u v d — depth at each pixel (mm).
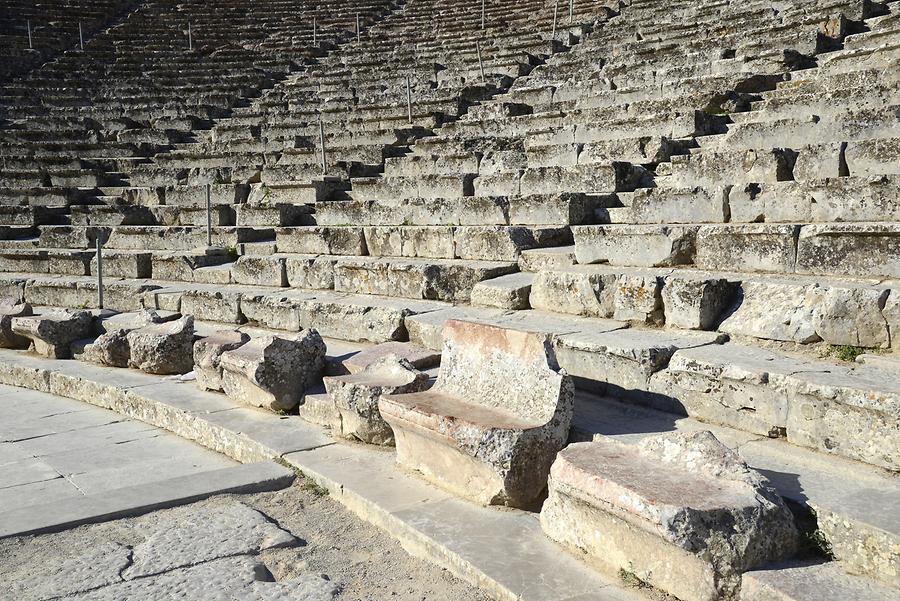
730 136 11914
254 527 5684
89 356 11094
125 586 4875
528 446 5391
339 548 5375
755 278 7516
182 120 24781
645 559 4328
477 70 22688
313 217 15508
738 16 18547
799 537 4289
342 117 22531
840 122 10539
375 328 9773
